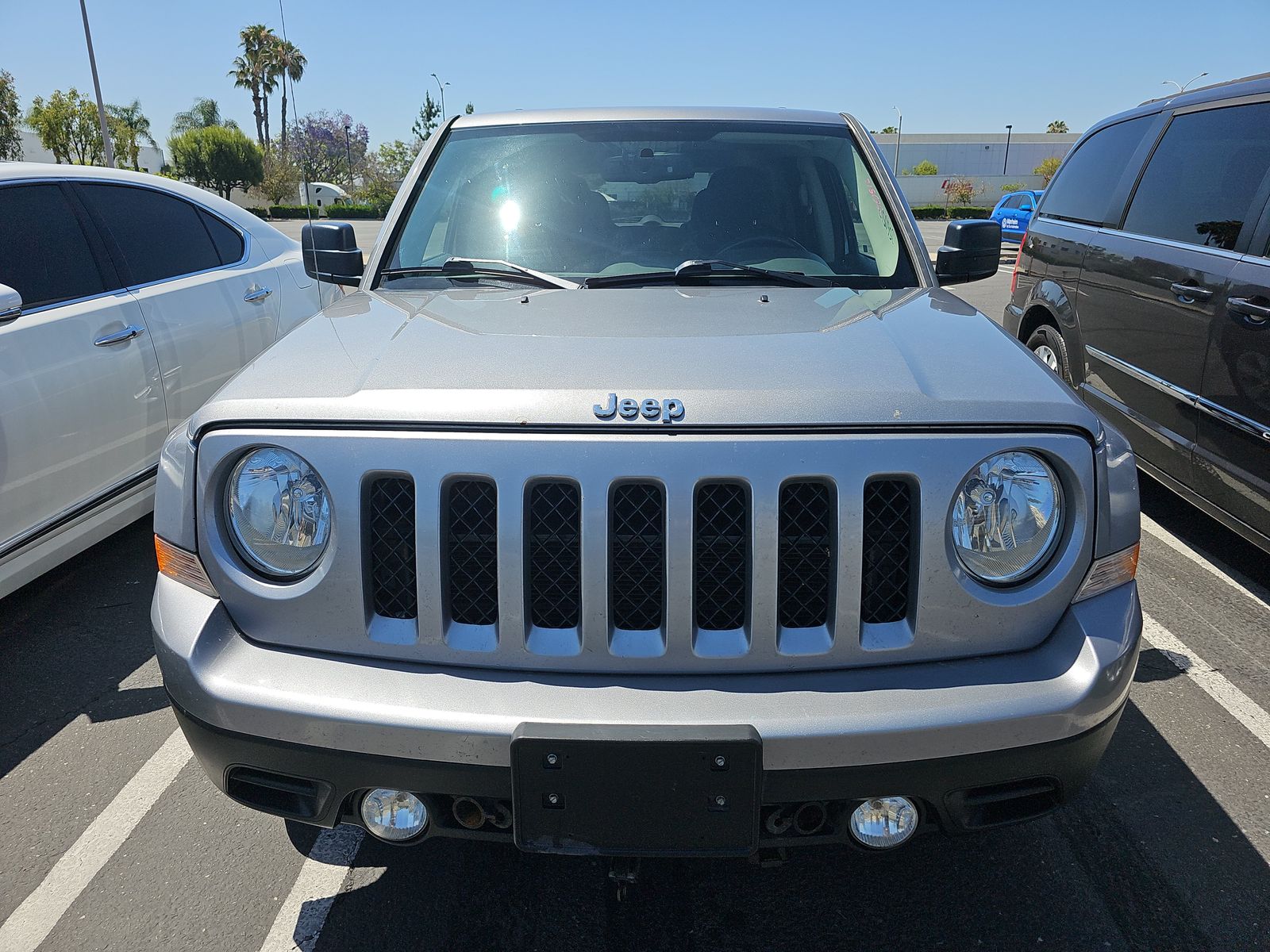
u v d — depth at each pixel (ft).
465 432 5.11
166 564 5.57
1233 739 8.51
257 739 5.17
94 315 11.04
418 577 5.12
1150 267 12.84
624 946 6.23
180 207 13.53
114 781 8.10
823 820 5.25
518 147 9.36
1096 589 5.37
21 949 6.23
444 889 6.73
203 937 6.32
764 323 6.53
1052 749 5.08
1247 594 11.46
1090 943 6.20
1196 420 11.69
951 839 7.20
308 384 5.56
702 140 9.32
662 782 4.84
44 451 10.09
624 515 5.09
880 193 8.95
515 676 5.12
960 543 5.15
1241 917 6.42
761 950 6.18
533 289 7.95
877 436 5.08
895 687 5.04
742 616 5.16
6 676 9.82
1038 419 5.23
